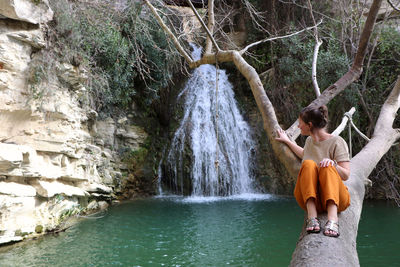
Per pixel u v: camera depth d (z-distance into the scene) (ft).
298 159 9.84
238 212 32.68
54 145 27.14
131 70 40.32
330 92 11.12
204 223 28.25
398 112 41.47
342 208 8.32
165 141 47.34
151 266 18.63
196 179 43.70
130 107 45.37
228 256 20.33
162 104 49.24
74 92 31.27
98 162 36.83
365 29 10.61
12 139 24.77
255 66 52.03
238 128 49.42
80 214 30.68
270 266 18.70
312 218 7.89
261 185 46.32
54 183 27.20
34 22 24.70
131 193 42.09
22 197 22.08
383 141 14.80
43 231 23.73
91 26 32.68
